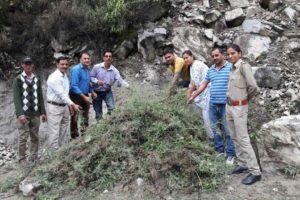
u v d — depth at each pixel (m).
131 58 8.32
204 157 5.14
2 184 5.61
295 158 5.14
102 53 8.44
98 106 6.71
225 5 8.75
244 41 7.87
